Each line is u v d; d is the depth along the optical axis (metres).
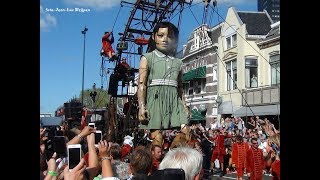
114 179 2.61
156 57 5.94
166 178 1.95
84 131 2.81
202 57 12.05
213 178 9.99
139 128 6.17
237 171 9.88
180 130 5.95
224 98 18.83
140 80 5.91
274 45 19.09
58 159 3.19
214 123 16.38
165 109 5.88
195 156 2.23
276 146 7.36
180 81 6.14
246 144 9.92
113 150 3.88
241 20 20.06
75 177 2.27
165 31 5.90
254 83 19.50
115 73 8.41
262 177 8.95
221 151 11.30
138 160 2.98
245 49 19.81
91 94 8.66
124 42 7.76
